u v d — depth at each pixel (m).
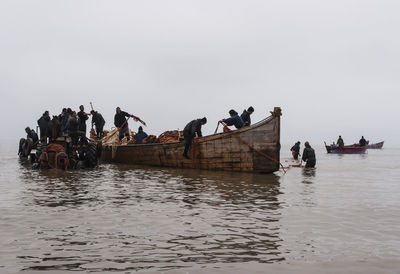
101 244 3.86
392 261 3.37
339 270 3.13
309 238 4.15
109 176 11.09
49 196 6.97
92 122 19.02
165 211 5.62
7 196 6.93
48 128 14.19
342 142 41.97
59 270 3.09
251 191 7.92
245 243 3.94
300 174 12.62
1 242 3.91
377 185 9.45
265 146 12.46
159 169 14.10
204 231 4.43
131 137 18.97
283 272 3.07
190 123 13.93
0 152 34.28
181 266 3.20
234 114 13.48
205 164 13.80
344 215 5.42
